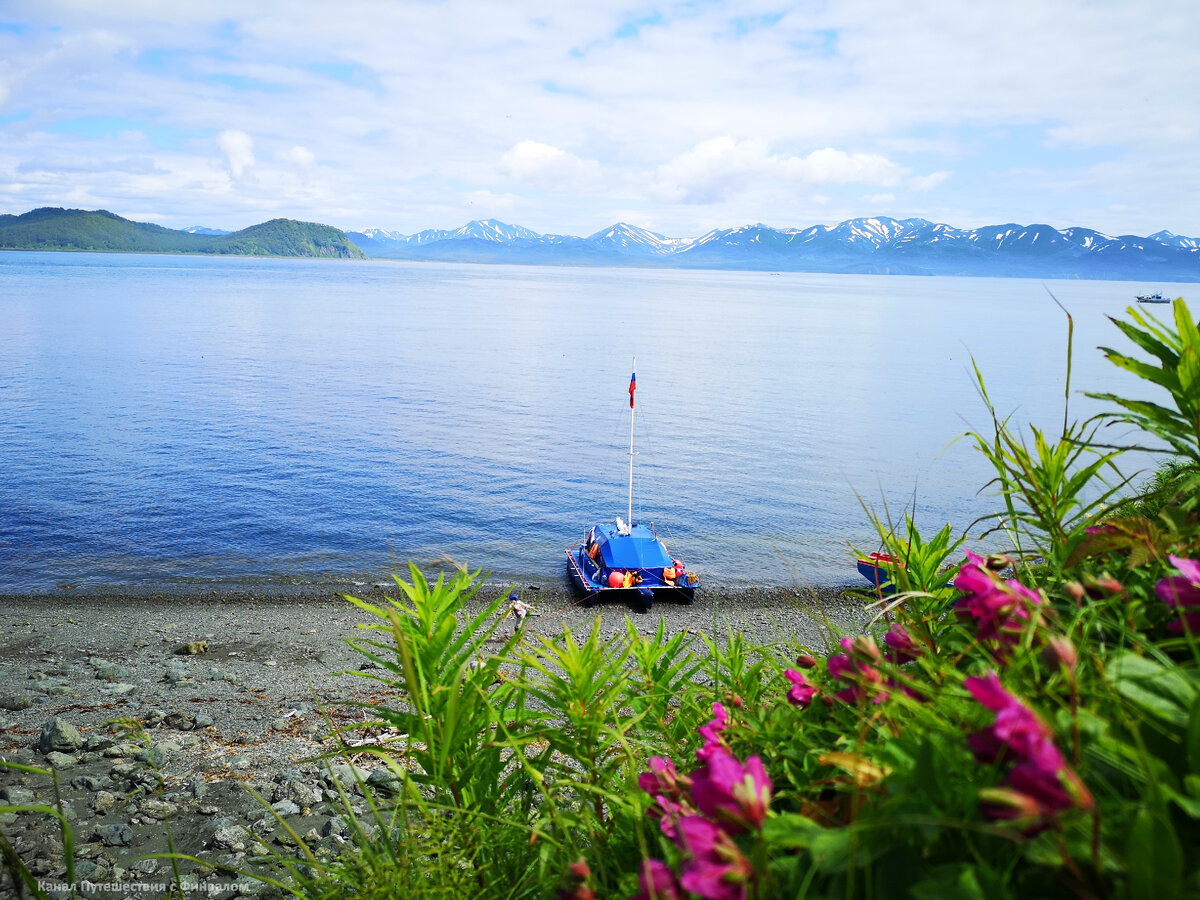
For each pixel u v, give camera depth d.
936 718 1.46
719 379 98.50
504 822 2.63
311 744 11.58
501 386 86.19
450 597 2.84
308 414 64.94
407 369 97.25
